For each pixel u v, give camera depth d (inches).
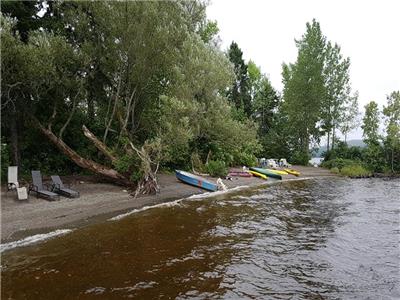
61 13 772.6
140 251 385.7
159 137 726.5
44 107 802.2
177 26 804.6
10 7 697.0
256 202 701.9
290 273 337.7
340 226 518.6
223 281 315.3
